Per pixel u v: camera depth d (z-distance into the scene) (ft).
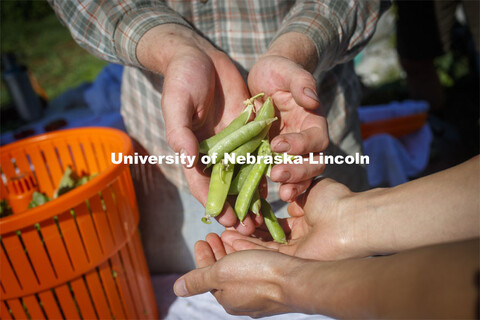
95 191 6.21
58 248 6.18
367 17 7.32
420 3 16.22
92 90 12.71
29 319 6.44
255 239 5.69
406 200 4.67
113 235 6.79
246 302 4.49
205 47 6.45
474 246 2.77
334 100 8.16
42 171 8.57
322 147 5.24
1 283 6.02
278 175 4.82
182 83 5.40
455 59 23.06
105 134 7.93
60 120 12.00
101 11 6.63
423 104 14.28
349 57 7.61
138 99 7.95
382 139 14.03
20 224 5.64
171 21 6.49
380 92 18.13
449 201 4.34
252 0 7.04
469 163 4.45
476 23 11.82
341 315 3.39
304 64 6.21
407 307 2.76
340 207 5.15
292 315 7.50
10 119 13.75
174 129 5.08
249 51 7.50
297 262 4.19
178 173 8.20
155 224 9.02
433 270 2.74
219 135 5.81
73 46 43.91
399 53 18.28
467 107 20.18
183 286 4.92
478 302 2.38
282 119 6.17
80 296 6.70
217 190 5.45
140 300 7.80
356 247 4.90
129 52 6.54
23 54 41.45
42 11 54.85
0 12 53.93
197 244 5.47
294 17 6.77
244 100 6.50
